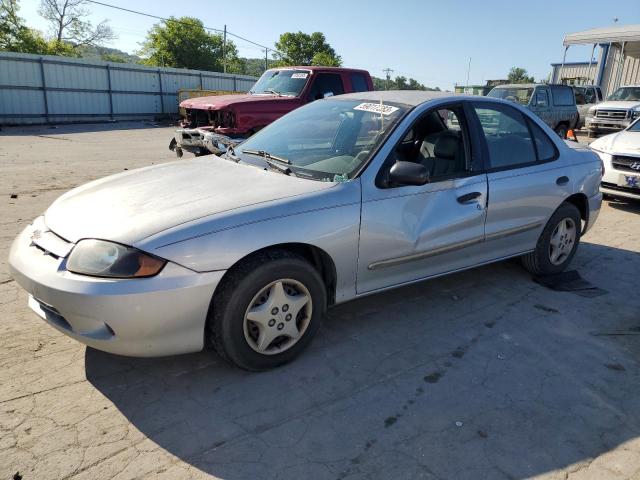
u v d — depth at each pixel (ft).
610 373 10.14
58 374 9.50
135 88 94.38
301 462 7.53
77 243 8.55
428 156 12.17
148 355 8.66
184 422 8.32
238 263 9.07
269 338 9.56
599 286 14.60
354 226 10.14
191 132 26.66
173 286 8.25
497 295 13.75
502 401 9.11
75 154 42.45
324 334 11.35
